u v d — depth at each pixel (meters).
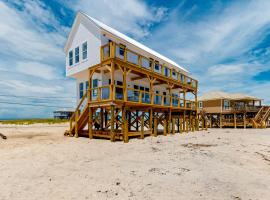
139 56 14.34
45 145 10.77
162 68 17.05
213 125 34.78
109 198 4.00
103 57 12.96
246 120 29.70
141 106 14.61
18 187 4.58
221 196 4.16
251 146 11.05
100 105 12.52
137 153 8.59
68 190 4.41
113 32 16.62
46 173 5.65
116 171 5.88
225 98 30.62
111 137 11.80
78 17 17.00
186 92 25.00
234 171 6.00
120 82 17.19
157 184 4.82
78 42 17.16
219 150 9.56
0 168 6.16
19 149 9.56
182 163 6.91
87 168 6.18
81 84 18.36
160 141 12.47
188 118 21.75
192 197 4.09
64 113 64.19
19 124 34.78
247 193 4.33
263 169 6.34
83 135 15.27
